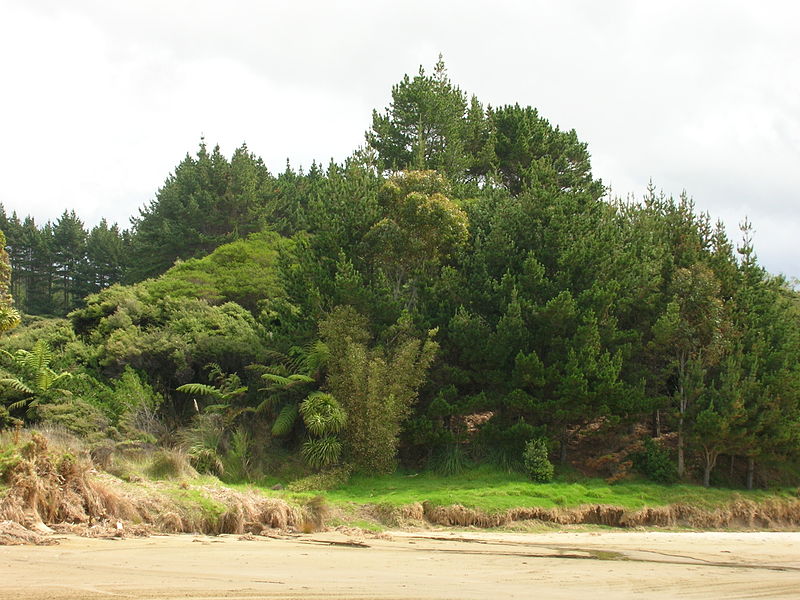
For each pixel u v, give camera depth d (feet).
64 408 92.79
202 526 58.03
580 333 93.56
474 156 164.76
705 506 88.63
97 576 35.17
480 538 65.41
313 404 90.02
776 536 79.15
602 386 91.76
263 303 128.67
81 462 59.21
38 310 249.34
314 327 99.40
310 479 85.87
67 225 278.05
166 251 200.54
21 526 48.67
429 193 106.32
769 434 98.63
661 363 107.76
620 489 89.30
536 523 76.64
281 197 230.07
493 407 96.78
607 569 46.85
